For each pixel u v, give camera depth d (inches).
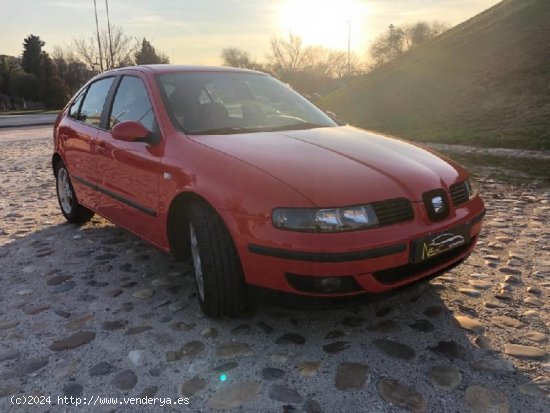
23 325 125.1
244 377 102.6
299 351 112.0
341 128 155.2
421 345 113.6
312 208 102.7
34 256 174.2
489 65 849.5
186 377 103.1
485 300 134.9
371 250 103.0
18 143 649.6
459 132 594.6
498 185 303.4
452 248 116.8
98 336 119.3
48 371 105.7
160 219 135.7
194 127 139.7
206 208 118.0
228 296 117.7
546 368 104.1
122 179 154.2
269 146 124.9
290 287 106.7
